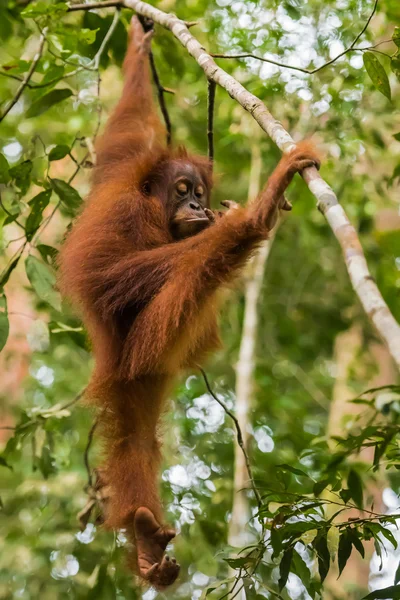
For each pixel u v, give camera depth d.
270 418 15.05
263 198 7.29
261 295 14.91
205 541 11.12
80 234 8.73
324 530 7.07
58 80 9.87
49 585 11.27
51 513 12.48
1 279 9.32
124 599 10.41
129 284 8.38
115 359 8.79
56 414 10.36
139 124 10.88
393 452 7.16
